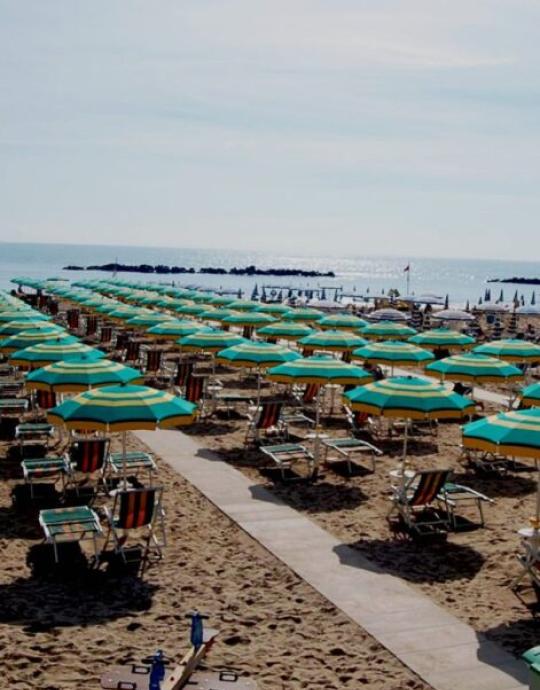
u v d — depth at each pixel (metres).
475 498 9.73
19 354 12.49
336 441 12.07
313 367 11.58
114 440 13.20
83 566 7.95
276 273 141.25
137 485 10.69
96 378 10.27
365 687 5.82
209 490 10.54
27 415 14.78
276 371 11.65
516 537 9.12
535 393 10.38
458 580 7.85
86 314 35.81
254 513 9.66
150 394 8.68
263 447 11.78
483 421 7.64
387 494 10.66
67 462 10.40
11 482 10.67
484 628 6.79
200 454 12.50
